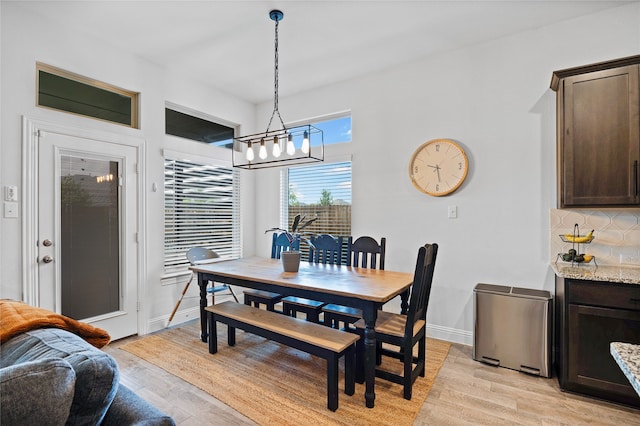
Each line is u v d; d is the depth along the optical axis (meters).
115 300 3.15
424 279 2.25
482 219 3.03
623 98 2.23
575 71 2.36
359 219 3.71
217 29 2.82
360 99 3.73
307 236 4.12
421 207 3.33
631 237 2.47
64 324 1.23
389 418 1.97
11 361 1.05
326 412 2.02
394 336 2.18
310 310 3.02
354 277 2.58
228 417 1.97
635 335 2.01
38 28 2.60
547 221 2.76
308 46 3.10
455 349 2.98
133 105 3.33
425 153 3.28
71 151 2.83
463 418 1.97
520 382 2.38
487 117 3.01
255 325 2.48
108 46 3.05
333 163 3.97
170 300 3.59
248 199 4.57
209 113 4.01
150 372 2.51
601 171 2.29
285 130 2.89
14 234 2.49
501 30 2.83
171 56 3.30
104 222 3.06
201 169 3.98
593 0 2.42
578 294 2.17
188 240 3.82
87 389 0.89
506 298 2.60
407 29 2.81
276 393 2.23
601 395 2.13
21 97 2.52
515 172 2.88
